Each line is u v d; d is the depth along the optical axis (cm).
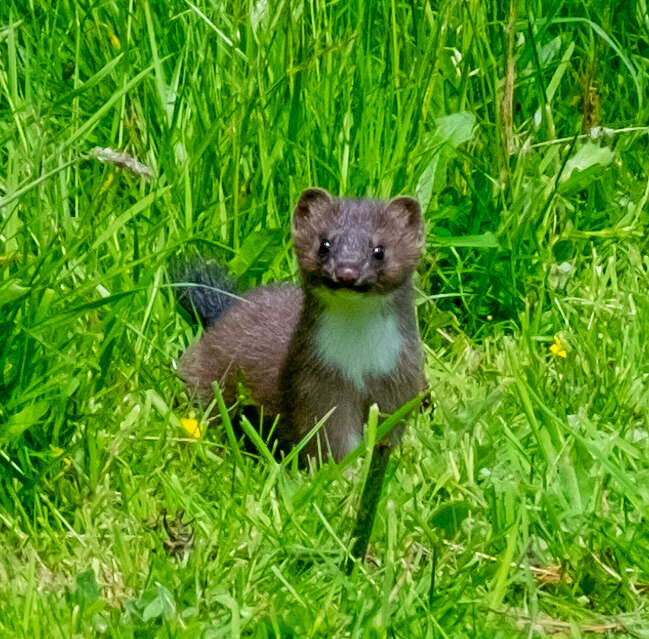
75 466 568
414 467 596
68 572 521
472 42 776
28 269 588
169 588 496
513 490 552
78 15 765
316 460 650
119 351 642
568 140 751
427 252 743
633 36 868
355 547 516
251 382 675
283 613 484
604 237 765
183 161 724
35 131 690
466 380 685
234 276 721
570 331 706
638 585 511
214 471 582
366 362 639
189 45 748
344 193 729
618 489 564
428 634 462
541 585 512
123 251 681
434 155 736
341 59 750
